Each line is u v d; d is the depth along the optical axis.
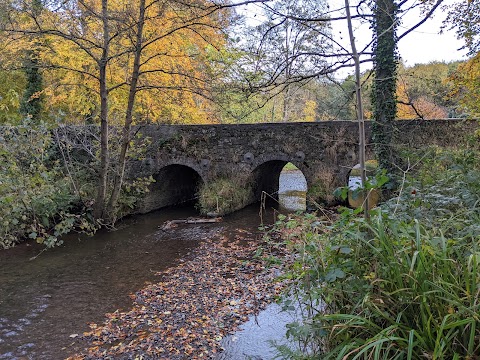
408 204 3.66
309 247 2.95
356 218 2.98
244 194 15.90
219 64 10.38
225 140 15.52
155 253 10.60
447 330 2.19
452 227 3.17
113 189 12.58
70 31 11.28
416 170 6.38
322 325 2.74
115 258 10.23
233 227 13.16
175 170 17.12
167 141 16.00
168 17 10.26
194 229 13.02
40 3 9.55
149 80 12.56
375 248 2.53
